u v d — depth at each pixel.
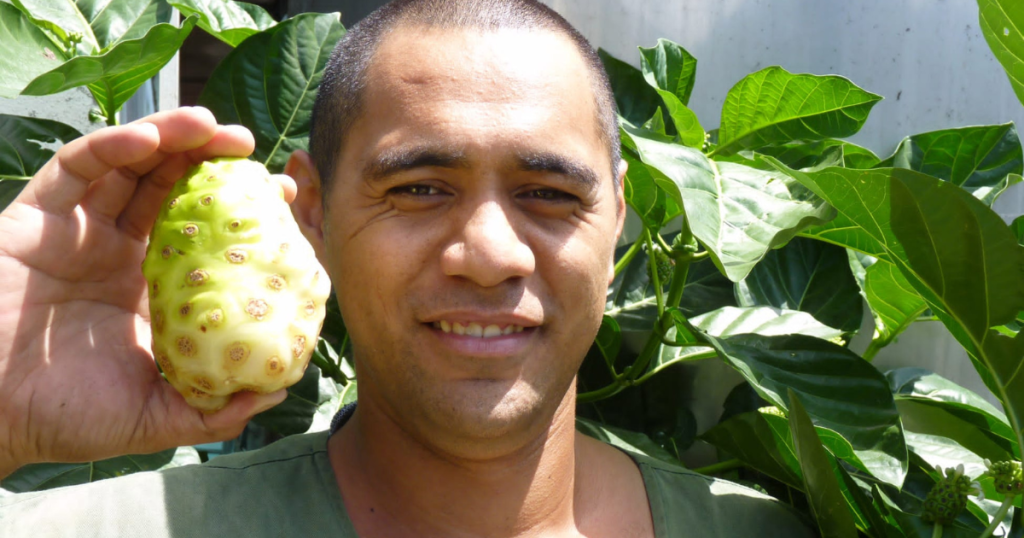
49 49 1.68
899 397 1.90
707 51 2.27
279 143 1.76
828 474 1.31
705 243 1.25
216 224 1.01
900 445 1.49
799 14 2.24
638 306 2.07
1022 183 2.22
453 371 1.12
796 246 2.04
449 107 1.11
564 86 1.17
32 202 1.13
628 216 2.22
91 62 1.42
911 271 1.50
